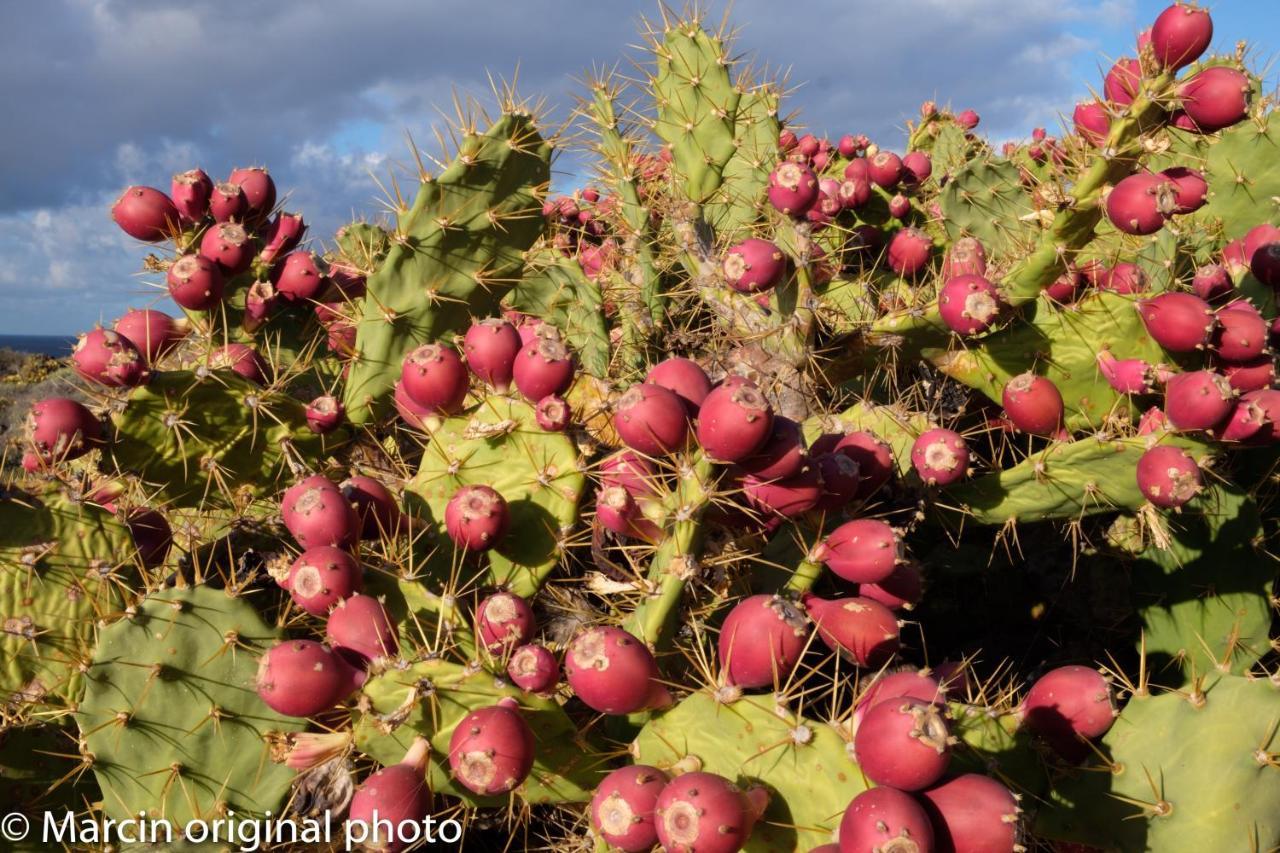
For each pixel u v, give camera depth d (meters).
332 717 0.76
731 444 0.70
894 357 1.03
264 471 0.98
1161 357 0.93
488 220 1.06
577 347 1.26
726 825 0.60
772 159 1.37
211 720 0.75
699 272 1.27
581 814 0.78
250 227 1.12
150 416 0.91
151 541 0.90
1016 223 1.33
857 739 0.62
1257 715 0.69
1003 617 1.13
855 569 0.78
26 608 0.81
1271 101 1.40
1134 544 1.05
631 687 0.67
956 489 0.95
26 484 0.86
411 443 1.10
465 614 0.83
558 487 0.86
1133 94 0.90
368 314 1.04
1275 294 1.04
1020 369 0.98
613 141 1.35
